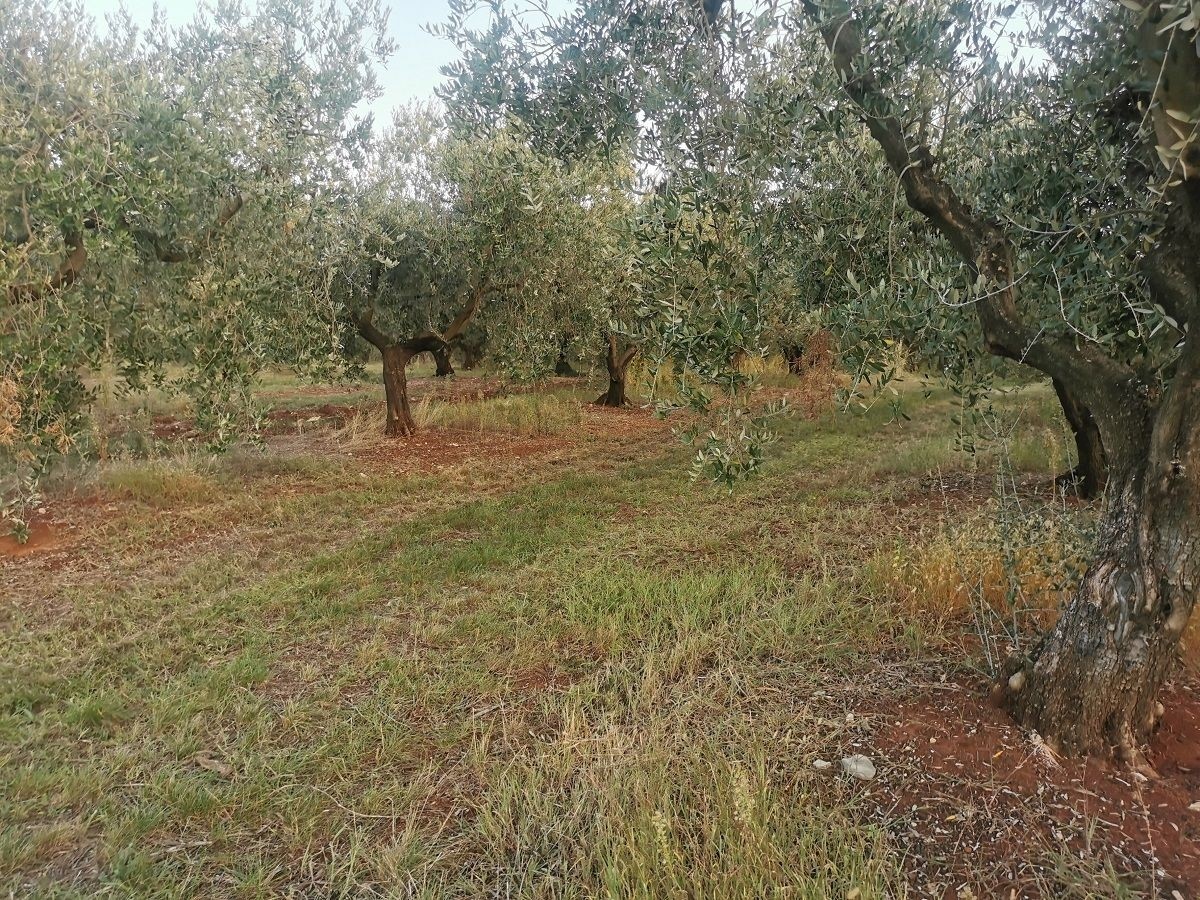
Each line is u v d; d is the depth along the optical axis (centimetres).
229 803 263
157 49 617
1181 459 241
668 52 334
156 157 458
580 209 964
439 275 1048
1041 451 734
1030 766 260
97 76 458
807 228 314
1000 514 402
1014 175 307
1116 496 266
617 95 345
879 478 741
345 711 322
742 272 280
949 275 291
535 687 341
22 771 276
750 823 219
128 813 256
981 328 308
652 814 226
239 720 315
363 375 1053
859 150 324
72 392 556
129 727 312
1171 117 187
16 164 412
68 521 599
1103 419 270
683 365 277
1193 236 227
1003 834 231
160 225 516
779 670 345
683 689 329
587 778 261
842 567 477
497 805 255
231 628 408
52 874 231
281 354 770
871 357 282
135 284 549
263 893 223
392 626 407
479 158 875
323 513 648
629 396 1446
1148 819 233
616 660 362
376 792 264
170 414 1144
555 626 398
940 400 1187
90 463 728
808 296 323
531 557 520
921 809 245
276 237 625
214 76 593
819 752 280
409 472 809
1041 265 291
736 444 279
